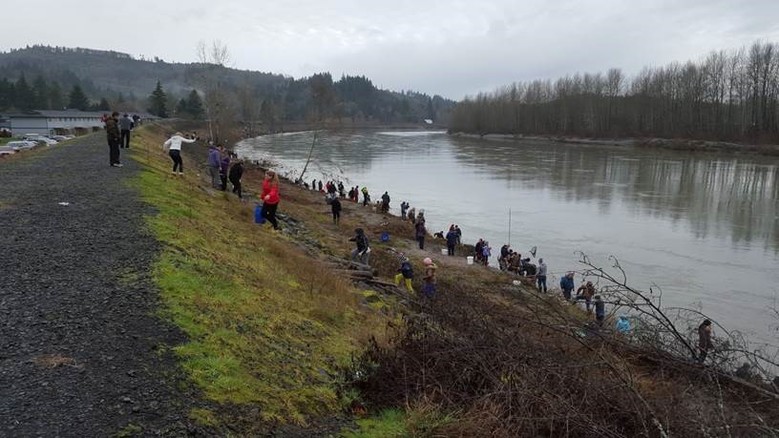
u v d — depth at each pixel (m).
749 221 34.41
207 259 9.85
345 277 14.17
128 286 7.63
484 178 55.28
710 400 6.57
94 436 4.39
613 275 24.06
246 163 45.66
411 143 112.25
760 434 5.96
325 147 93.12
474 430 5.95
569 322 8.67
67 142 34.28
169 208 13.24
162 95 118.25
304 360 7.09
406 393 6.61
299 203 34.34
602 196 43.78
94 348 5.81
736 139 87.75
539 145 104.94
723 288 22.39
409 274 15.77
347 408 6.34
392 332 9.25
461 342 7.57
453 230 26.59
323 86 105.56
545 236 31.28
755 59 93.25
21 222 10.93
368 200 39.03
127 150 25.19
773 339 17.17
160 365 5.66
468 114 155.00
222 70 74.06
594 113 113.50
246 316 7.75
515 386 6.44
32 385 5.01
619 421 6.25
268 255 12.80
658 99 105.12
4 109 98.62
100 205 12.74
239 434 4.97
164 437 4.55
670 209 38.34
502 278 21.14
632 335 7.86
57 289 7.38
